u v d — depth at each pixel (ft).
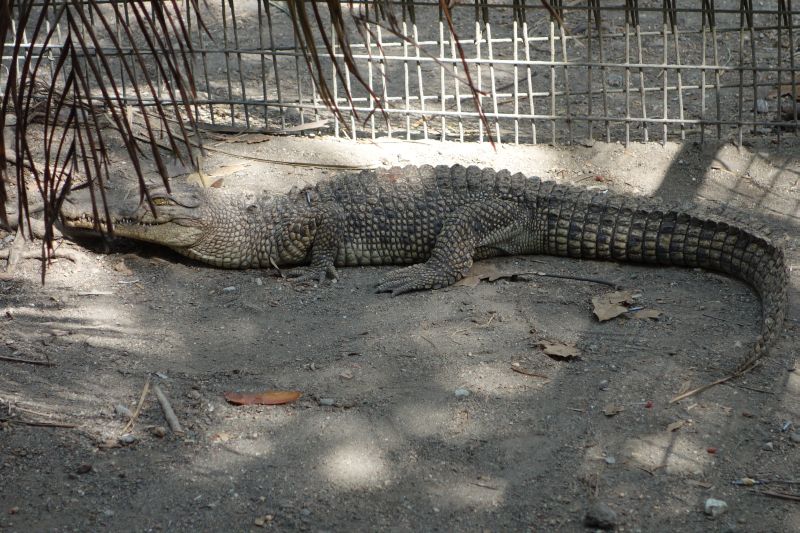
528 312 17.81
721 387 14.84
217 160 24.35
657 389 14.84
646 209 19.92
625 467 13.00
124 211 20.01
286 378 15.51
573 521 12.00
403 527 11.96
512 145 25.22
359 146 25.23
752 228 19.01
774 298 16.57
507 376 15.38
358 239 20.80
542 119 24.82
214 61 31.32
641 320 17.29
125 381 15.42
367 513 12.23
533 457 13.26
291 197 21.24
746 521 11.89
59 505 12.39
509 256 21.06
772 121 25.84
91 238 21.07
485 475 12.92
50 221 9.56
